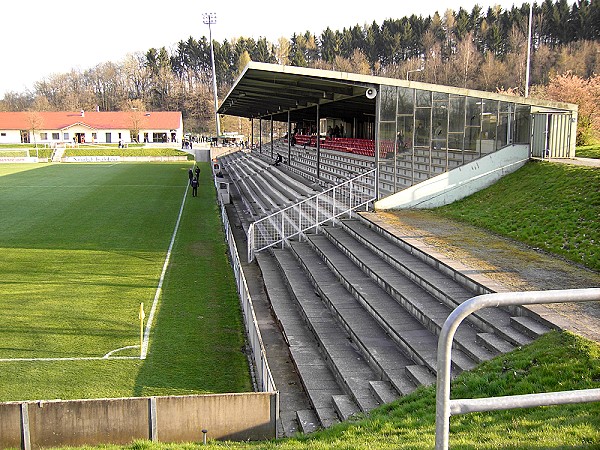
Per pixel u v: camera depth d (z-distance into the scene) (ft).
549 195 56.95
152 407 24.09
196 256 65.57
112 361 35.65
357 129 140.36
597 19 271.90
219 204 107.24
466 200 67.82
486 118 69.51
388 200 68.13
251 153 192.95
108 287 52.54
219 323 43.04
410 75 324.80
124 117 330.95
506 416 20.77
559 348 25.05
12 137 318.45
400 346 33.01
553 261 42.14
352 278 45.83
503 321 30.96
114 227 83.56
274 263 60.13
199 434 24.53
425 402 24.30
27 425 23.62
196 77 499.10
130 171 180.45
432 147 69.21
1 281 54.29
